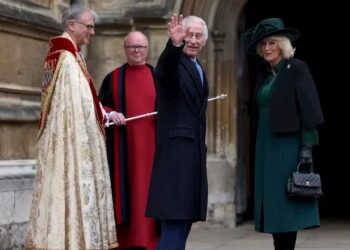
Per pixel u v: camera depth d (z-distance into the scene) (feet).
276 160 29.45
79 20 30.01
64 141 28.68
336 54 75.66
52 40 29.68
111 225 29.63
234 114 52.49
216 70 51.98
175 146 27.99
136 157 33.55
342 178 75.41
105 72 49.52
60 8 43.83
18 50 40.32
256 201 30.04
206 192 28.40
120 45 49.42
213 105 52.08
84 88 29.19
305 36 75.61
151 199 28.04
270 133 29.58
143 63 34.73
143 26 49.24
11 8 39.47
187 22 28.71
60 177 28.53
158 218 27.81
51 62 29.40
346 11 74.69
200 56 50.96
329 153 75.61
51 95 29.14
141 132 33.73
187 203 27.86
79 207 28.50
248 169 57.00
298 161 29.40
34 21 41.01
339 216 59.62
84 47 49.47
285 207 29.27
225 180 51.65
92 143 29.14
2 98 39.14
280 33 29.84
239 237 46.80
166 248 28.04
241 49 54.80
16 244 38.14
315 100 29.25
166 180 27.91
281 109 29.30
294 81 29.40
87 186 28.66
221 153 52.19
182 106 28.19
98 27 49.32
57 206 28.40
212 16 51.24
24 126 40.34
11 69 39.73
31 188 39.40
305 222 29.32
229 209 51.42
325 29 75.31
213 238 46.24
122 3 49.32
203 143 28.53
